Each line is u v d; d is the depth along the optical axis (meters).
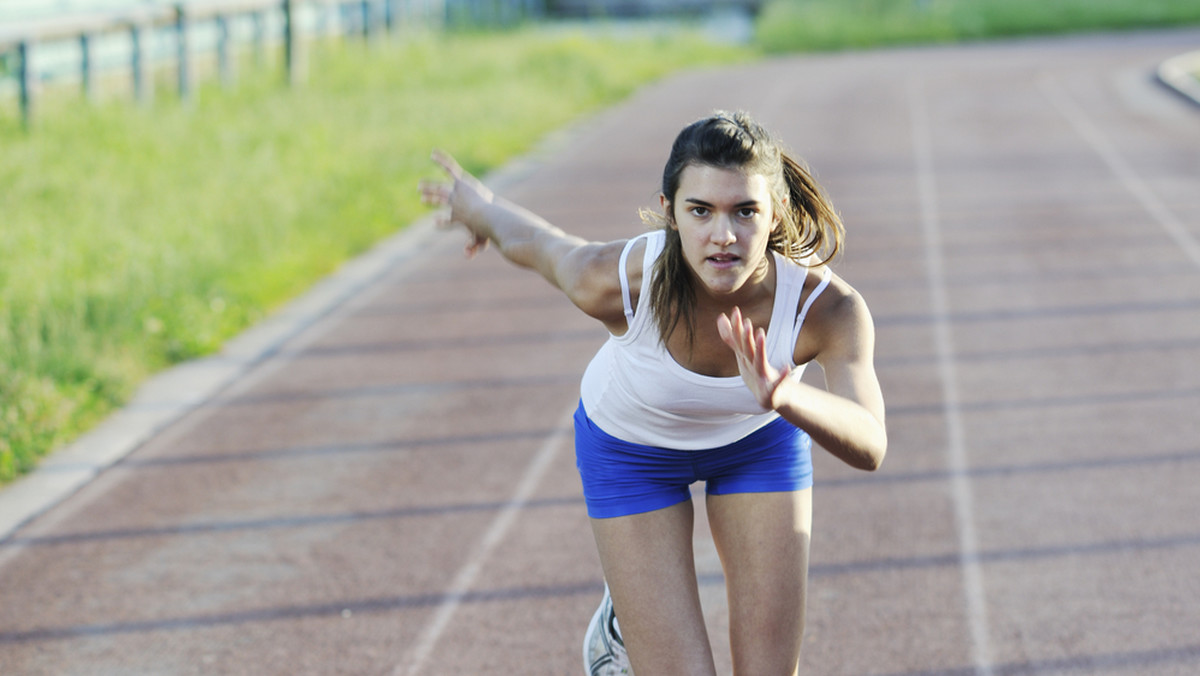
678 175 3.11
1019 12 46.50
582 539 6.20
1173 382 8.35
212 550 6.16
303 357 9.41
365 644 5.22
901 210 14.66
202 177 14.22
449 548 6.12
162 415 8.17
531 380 8.76
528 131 20.91
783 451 3.63
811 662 4.97
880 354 9.17
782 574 3.57
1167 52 36.75
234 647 5.22
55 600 5.66
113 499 6.82
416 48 27.56
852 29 43.16
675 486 3.66
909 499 6.57
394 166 16.28
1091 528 6.16
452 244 13.29
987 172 17.19
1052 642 5.08
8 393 7.85
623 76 29.06
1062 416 7.76
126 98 18.64
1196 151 18.66
